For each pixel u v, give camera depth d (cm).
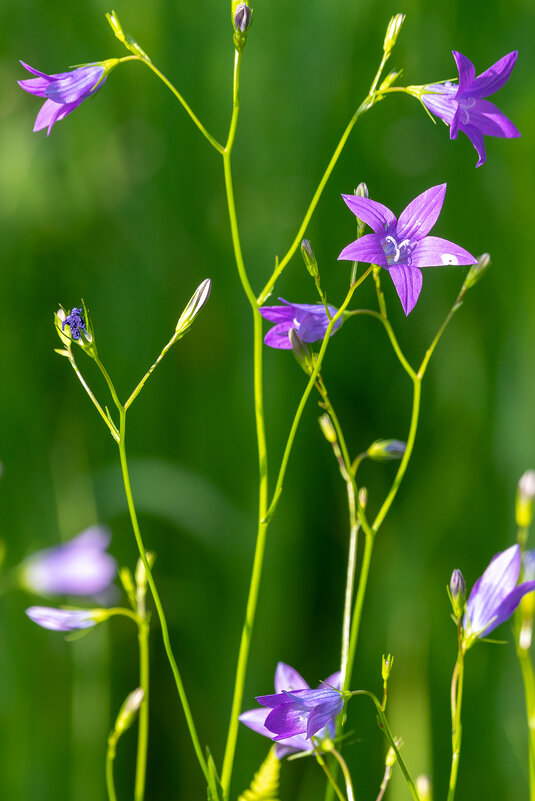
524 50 120
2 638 102
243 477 115
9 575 95
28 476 113
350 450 119
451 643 107
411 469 119
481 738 104
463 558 112
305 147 120
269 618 111
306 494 116
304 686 79
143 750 80
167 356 120
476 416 115
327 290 120
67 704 104
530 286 115
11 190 120
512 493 110
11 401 114
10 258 119
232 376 117
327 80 120
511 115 119
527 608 79
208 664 111
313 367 77
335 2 119
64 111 79
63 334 75
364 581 79
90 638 103
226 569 113
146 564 75
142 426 119
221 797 76
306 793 101
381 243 76
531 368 112
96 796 102
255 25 120
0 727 101
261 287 118
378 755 100
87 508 113
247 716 78
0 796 99
